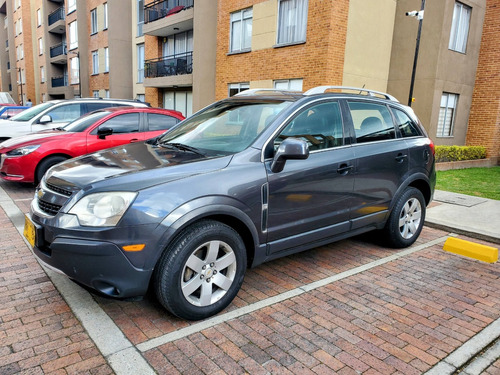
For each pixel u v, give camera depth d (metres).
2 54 50.59
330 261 4.53
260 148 3.45
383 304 3.55
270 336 2.99
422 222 5.17
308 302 3.54
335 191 3.92
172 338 2.91
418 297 3.71
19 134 9.05
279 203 3.47
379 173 4.35
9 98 23.47
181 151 3.67
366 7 12.30
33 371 2.51
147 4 20.34
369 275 4.17
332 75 11.93
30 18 40.47
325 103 4.04
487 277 4.22
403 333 3.10
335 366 2.67
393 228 4.75
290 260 4.52
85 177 3.08
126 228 2.74
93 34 27.41
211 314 3.19
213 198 3.03
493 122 14.33
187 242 2.93
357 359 2.76
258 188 3.30
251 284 3.87
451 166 12.67
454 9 12.92
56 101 10.66
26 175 6.99
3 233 5.03
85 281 2.82
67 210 2.87
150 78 19.55
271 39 13.46
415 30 12.92
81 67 28.53
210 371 2.57
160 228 2.80
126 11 23.77
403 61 13.30
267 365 2.65
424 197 5.28
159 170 3.06
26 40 40.81
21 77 44.50
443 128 14.10
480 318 3.36
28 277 3.81
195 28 15.77
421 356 2.81
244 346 2.85
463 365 2.75
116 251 2.74
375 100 4.62
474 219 6.20
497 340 3.05
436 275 4.23
